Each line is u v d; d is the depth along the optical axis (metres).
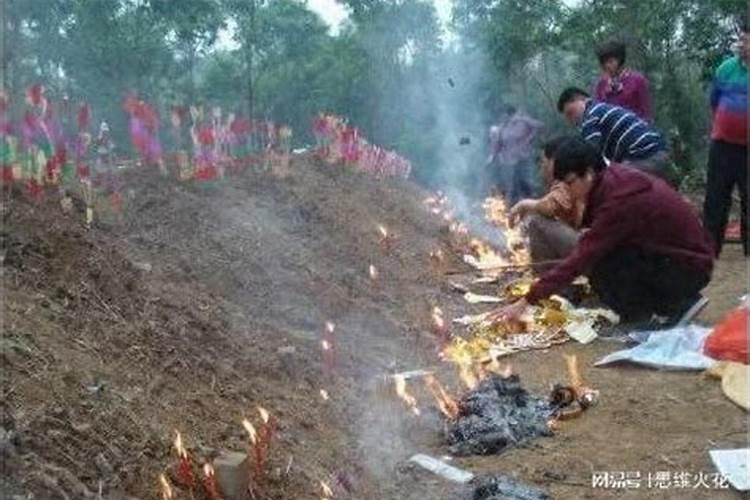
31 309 4.03
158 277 5.62
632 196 6.13
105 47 21.20
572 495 3.92
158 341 4.52
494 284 8.75
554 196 7.56
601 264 6.56
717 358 5.30
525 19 19.05
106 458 3.23
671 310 6.52
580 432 4.66
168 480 3.32
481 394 5.01
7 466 2.83
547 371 5.78
